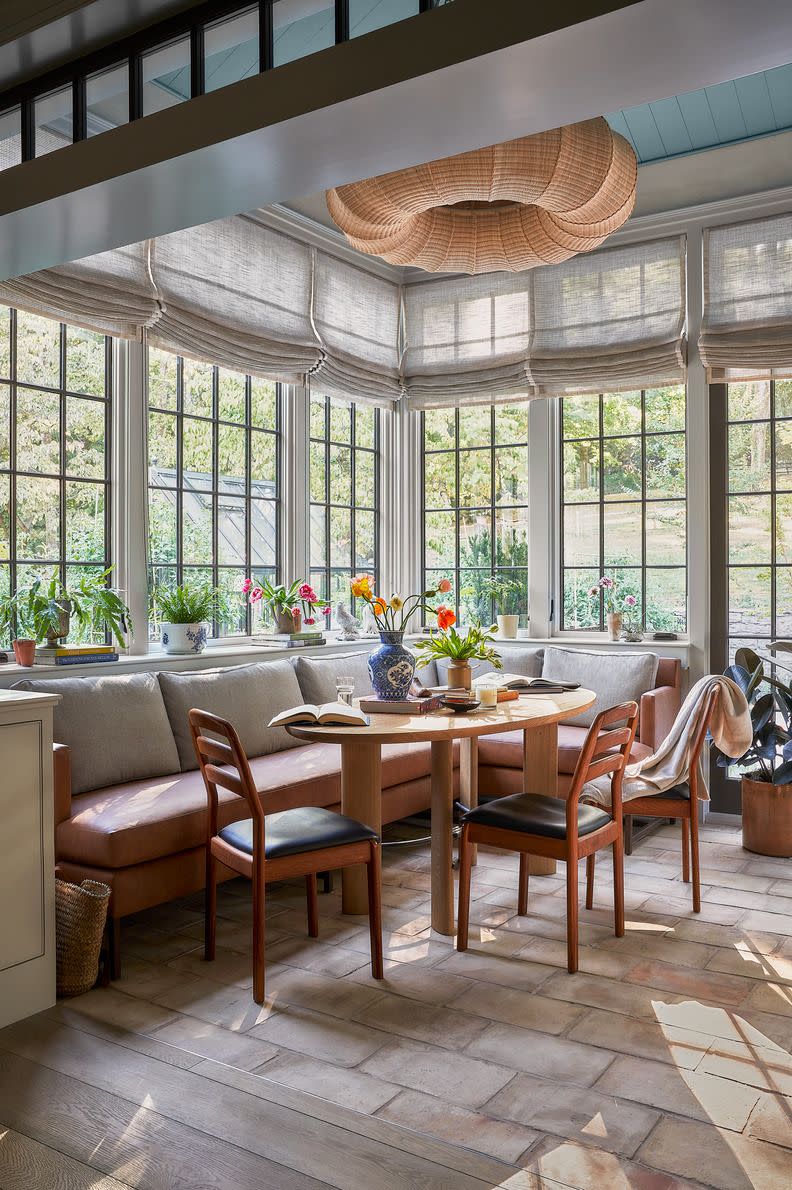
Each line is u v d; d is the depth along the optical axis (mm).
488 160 2936
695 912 3695
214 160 2131
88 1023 2756
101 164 2264
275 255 5223
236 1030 2707
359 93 1831
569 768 4703
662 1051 2566
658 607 5590
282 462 5496
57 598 3979
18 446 4066
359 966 3168
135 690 3961
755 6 1518
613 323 5562
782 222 5066
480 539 6199
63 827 3197
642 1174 2027
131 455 4484
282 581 5484
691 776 3758
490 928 3518
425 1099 2332
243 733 4344
